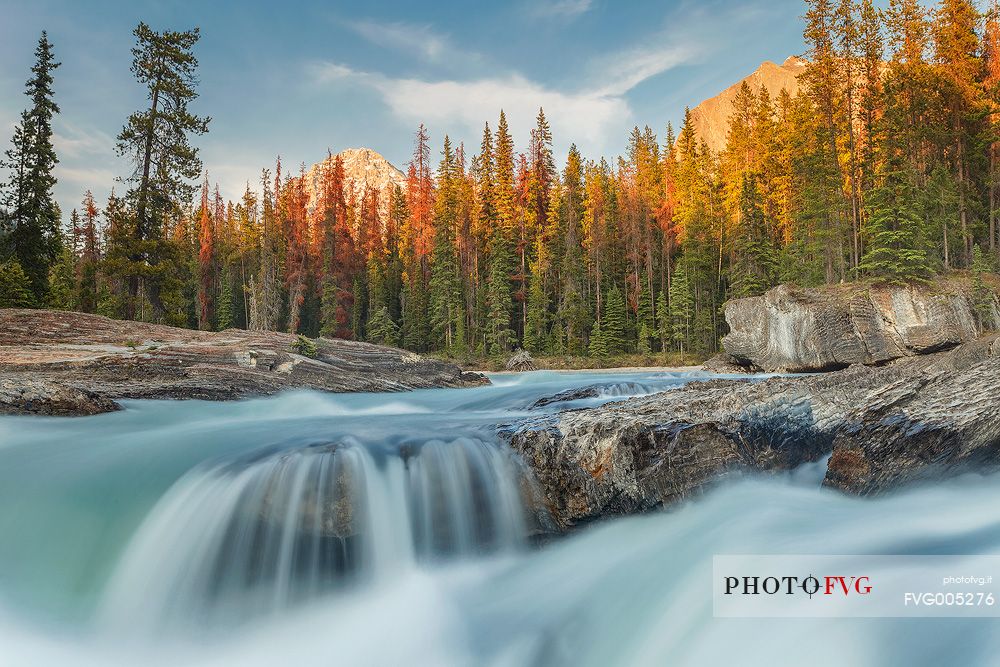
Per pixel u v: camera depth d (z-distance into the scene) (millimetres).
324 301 72250
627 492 6812
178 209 35812
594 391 15695
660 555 6109
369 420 11203
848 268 47844
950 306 29688
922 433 6664
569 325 61375
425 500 7227
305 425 10211
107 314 51250
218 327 80750
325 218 82188
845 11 44500
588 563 6559
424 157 91062
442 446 7668
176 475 7500
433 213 81062
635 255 67375
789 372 33531
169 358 16953
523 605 5953
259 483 6945
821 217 46438
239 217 97625
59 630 5777
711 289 62750
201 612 6496
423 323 70250
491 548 7230
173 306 35000
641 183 79562
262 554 6734
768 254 53812
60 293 44312
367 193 105062
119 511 7137
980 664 3652
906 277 31359
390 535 6953
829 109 46438
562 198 69312
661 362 56062
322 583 6742
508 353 61375
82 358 16094
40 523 7082
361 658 5465
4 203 36812
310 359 19891
